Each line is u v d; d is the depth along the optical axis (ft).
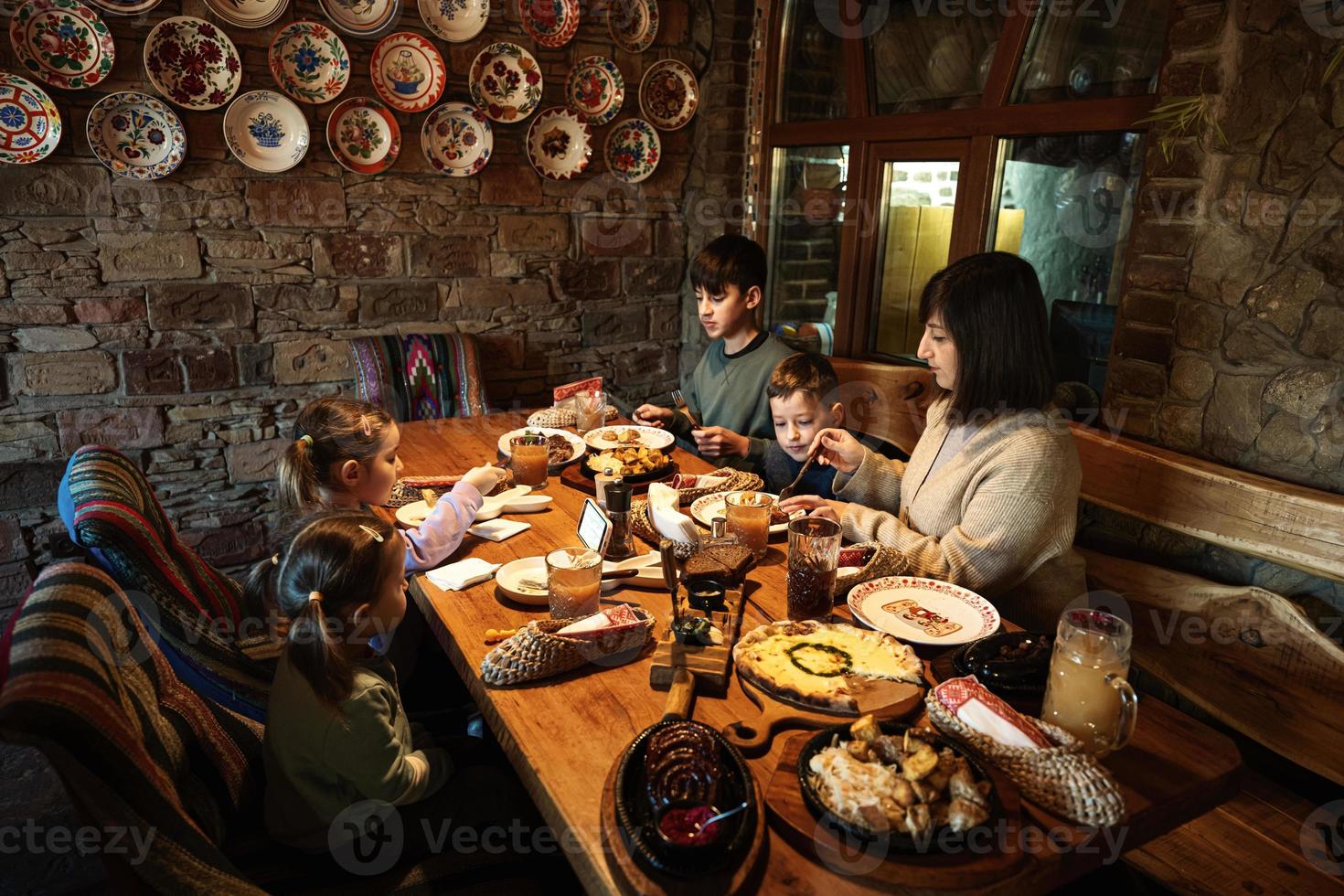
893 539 5.12
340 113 9.64
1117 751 3.36
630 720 3.52
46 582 3.43
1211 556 6.21
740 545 4.76
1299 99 5.49
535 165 10.84
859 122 9.86
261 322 9.84
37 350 8.91
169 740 3.59
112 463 4.81
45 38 8.27
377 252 10.25
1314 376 5.59
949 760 2.94
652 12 10.97
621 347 12.14
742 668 3.73
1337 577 5.35
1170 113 6.23
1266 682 5.59
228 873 3.21
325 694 3.71
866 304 10.32
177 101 8.89
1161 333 6.48
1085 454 6.84
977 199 8.64
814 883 2.67
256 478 10.19
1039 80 8.00
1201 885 4.43
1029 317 4.90
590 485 6.43
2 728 2.65
